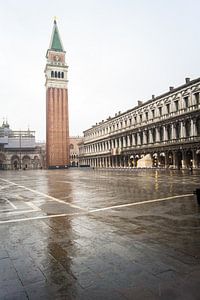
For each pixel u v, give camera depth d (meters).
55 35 119.44
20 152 130.88
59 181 33.59
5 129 144.25
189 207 12.01
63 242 7.34
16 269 5.56
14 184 30.30
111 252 6.38
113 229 8.57
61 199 16.12
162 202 13.62
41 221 10.12
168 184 23.56
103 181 30.55
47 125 115.69
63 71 116.94
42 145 153.62
